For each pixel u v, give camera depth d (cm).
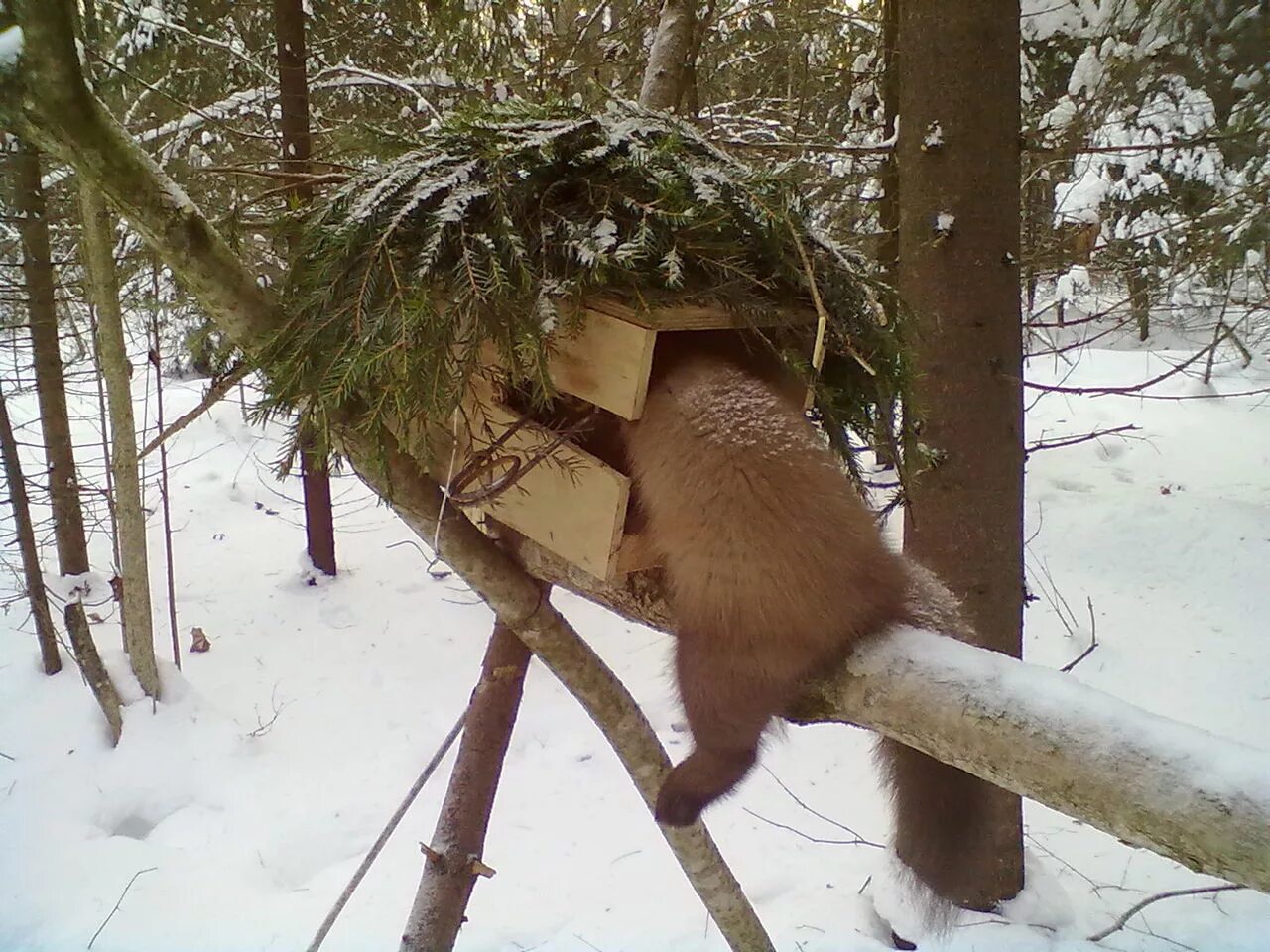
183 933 398
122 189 140
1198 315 684
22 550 609
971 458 344
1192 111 603
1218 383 1111
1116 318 588
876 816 472
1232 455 920
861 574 151
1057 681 126
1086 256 524
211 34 698
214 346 297
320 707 580
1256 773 103
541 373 142
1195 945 384
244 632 680
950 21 328
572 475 168
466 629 684
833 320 166
